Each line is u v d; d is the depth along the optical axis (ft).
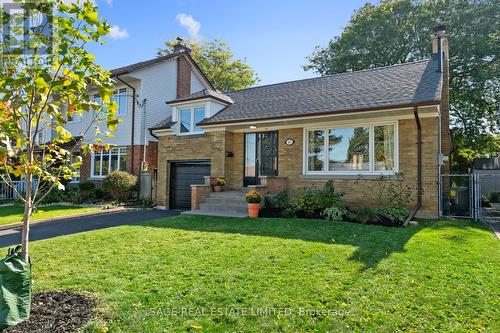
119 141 59.31
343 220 30.22
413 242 20.77
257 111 42.06
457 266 16.12
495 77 69.72
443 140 42.78
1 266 9.36
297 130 39.47
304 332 10.01
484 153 92.84
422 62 41.83
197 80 70.03
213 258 17.76
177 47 65.62
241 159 43.80
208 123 42.75
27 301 9.84
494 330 10.16
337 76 47.16
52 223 33.53
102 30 10.73
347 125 36.32
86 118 61.87
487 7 69.62
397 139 33.22
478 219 31.91
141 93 57.21
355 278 14.44
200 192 39.81
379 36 79.56
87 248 20.36
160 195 48.88
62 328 9.98
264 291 13.05
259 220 30.25
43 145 12.14
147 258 17.97
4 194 55.57
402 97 31.94
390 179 32.96
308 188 36.60
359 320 10.71
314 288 13.33
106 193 55.77
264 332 10.00
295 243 20.72
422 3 77.71
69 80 10.69
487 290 13.23
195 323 10.47
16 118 10.25
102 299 12.26
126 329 10.05
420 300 12.23
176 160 48.24
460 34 71.51
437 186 31.14
